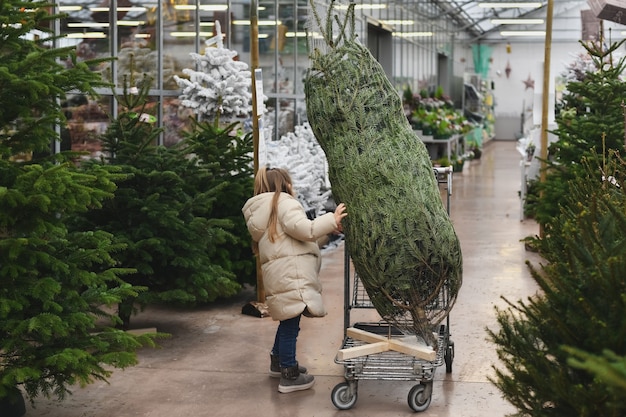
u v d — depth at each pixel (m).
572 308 3.27
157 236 6.59
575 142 9.34
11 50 4.69
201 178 7.22
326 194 11.45
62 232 4.50
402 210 4.93
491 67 47.69
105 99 8.76
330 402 5.31
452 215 15.23
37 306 4.59
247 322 7.41
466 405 5.21
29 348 4.44
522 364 3.40
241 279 8.16
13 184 4.38
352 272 9.86
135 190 6.67
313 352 6.43
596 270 3.19
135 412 5.13
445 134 23.56
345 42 5.19
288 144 11.80
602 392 3.00
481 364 6.05
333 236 12.34
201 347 6.60
